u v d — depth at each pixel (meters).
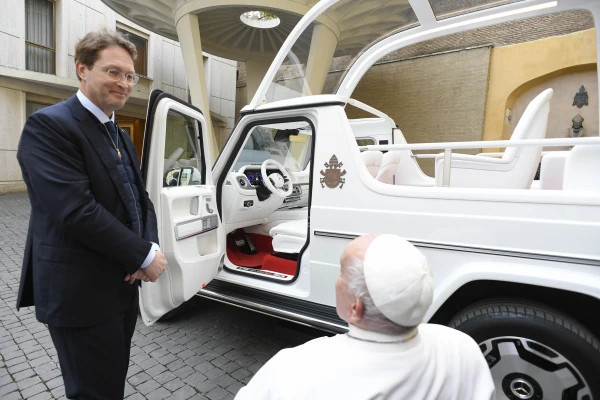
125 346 1.68
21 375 2.36
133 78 1.46
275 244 2.97
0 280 3.93
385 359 0.79
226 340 2.83
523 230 1.65
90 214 1.29
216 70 14.50
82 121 1.38
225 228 3.12
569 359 1.56
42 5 10.14
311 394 0.75
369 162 2.81
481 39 9.59
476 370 0.91
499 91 9.39
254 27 9.62
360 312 0.81
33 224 1.42
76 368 1.43
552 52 8.67
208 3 7.87
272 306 2.45
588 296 1.67
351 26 4.50
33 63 10.07
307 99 2.29
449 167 1.99
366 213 2.02
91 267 1.38
